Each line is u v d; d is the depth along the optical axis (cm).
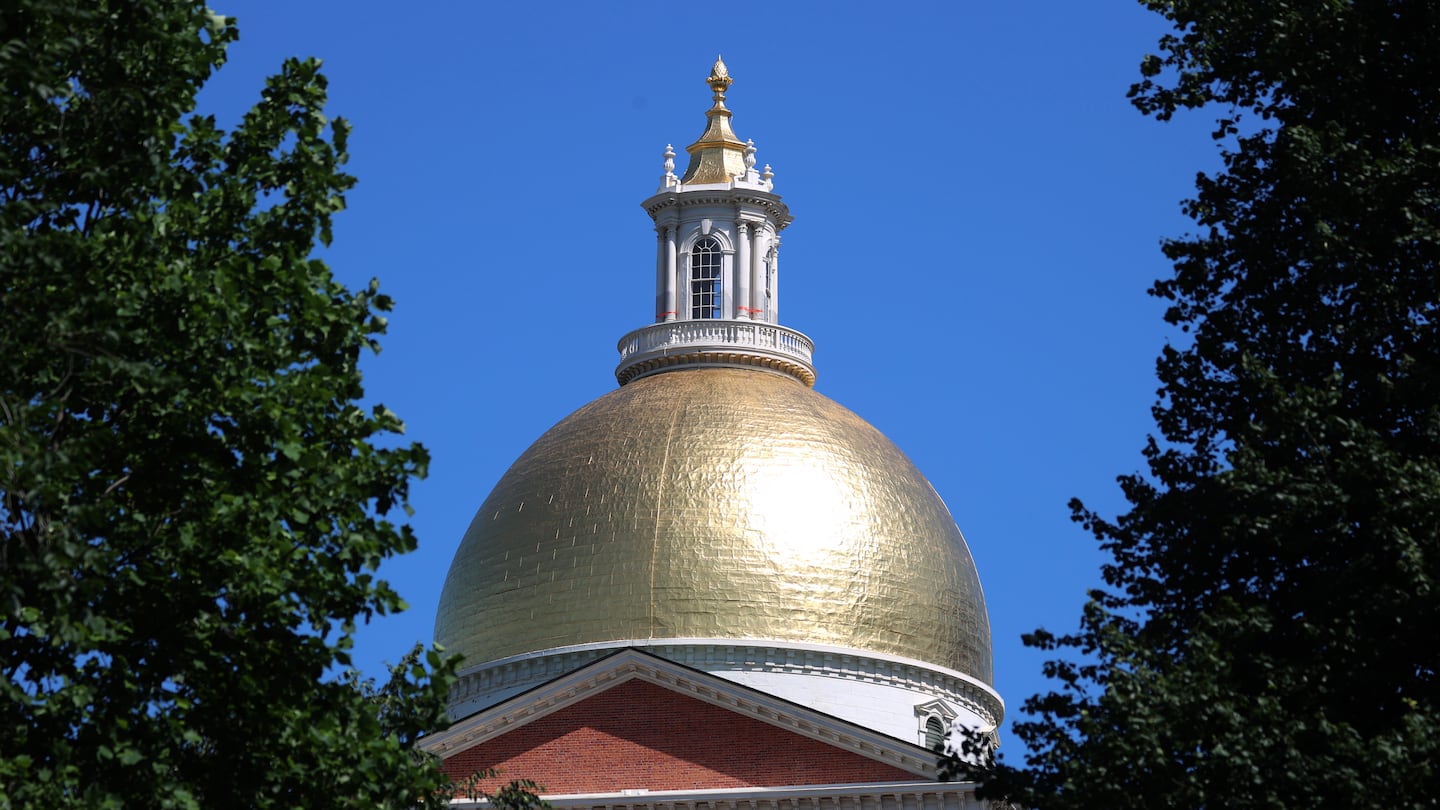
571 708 8625
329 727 4384
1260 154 5134
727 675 8856
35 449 3972
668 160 10650
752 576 8969
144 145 4344
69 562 3975
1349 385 4844
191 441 4303
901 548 9256
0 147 4197
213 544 4250
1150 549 4997
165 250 4322
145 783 4150
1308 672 4509
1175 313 5184
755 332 10144
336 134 4559
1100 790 4475
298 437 4291
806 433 9412
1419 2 4891
